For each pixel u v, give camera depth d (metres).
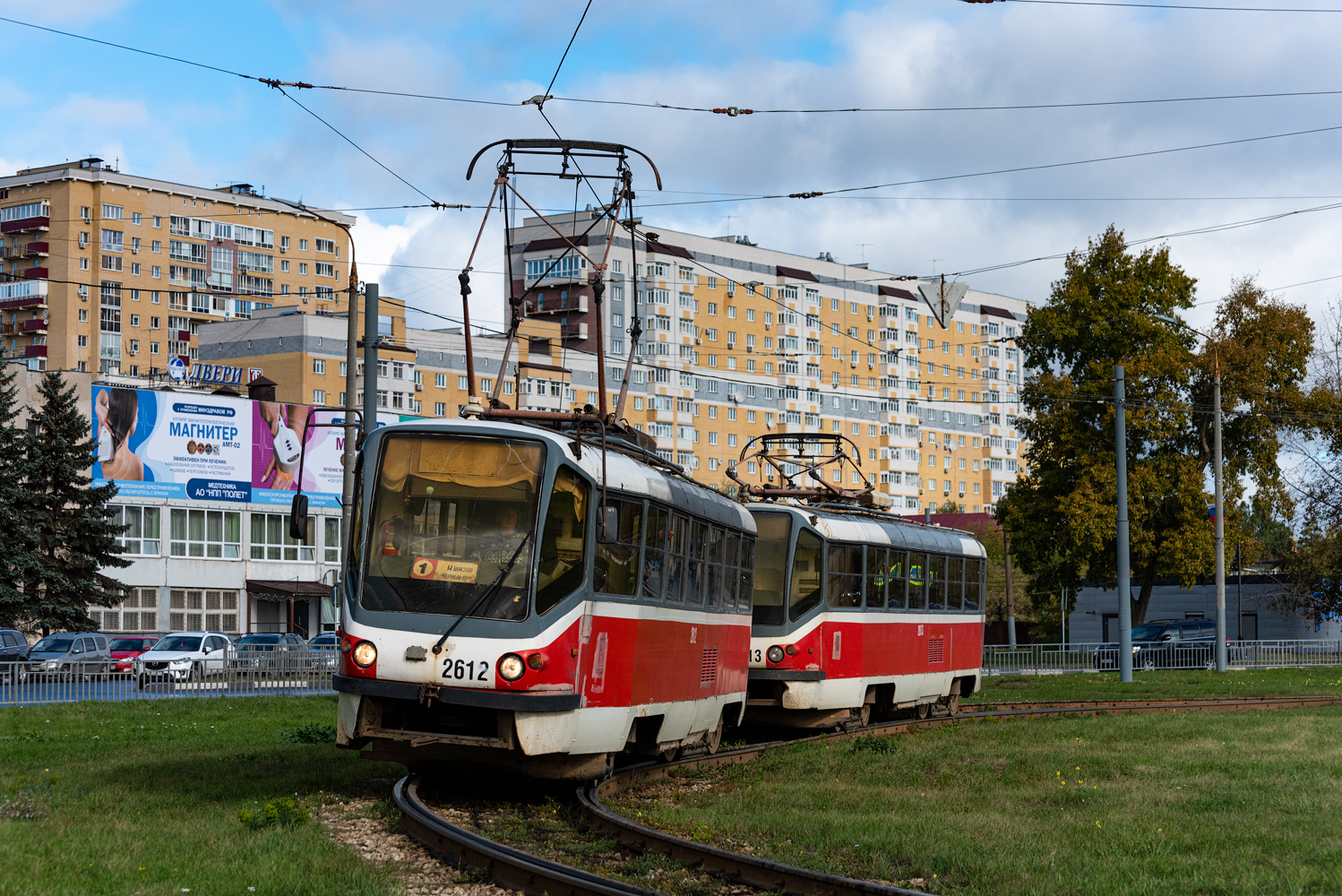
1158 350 49.59
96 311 116.19
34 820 10.64
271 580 64.12
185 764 15.08
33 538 49.28
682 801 13.84
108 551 51.88
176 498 61.72
